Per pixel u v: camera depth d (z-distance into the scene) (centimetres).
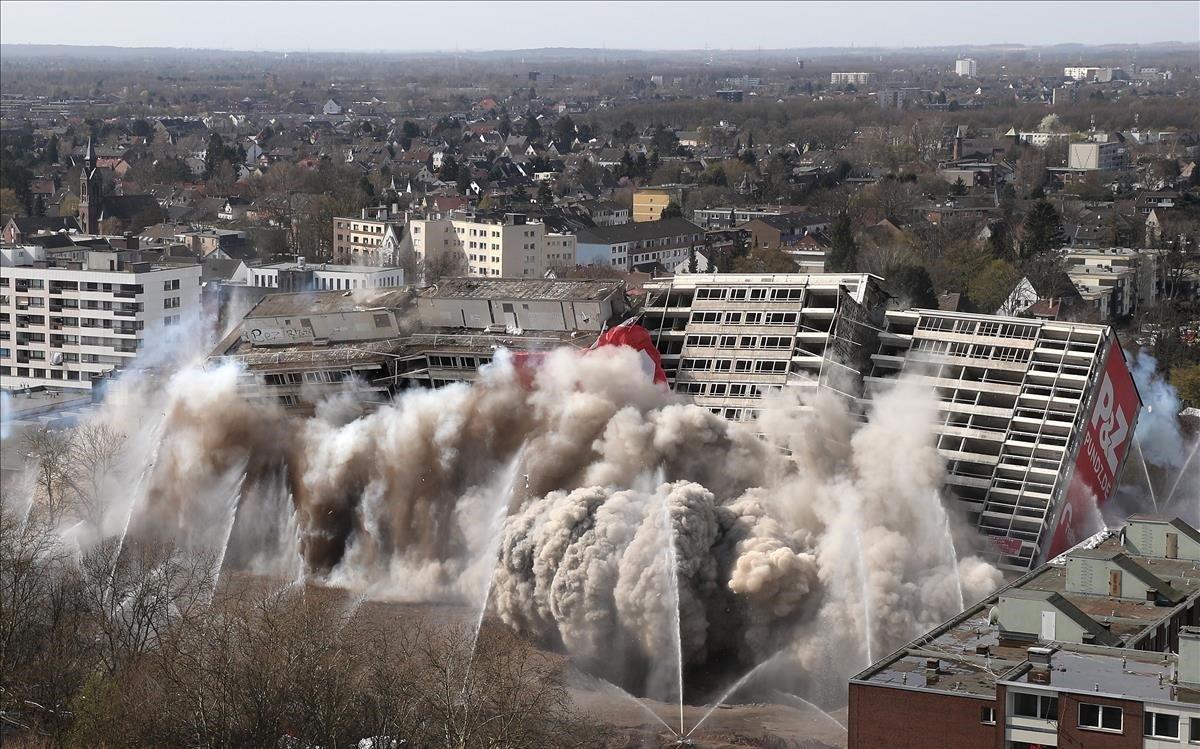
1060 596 16050
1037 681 13750
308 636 18175
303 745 17025
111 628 19725
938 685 14362
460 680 18250
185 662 17925
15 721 18625
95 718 17500
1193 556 18525
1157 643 16112
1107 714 13362
